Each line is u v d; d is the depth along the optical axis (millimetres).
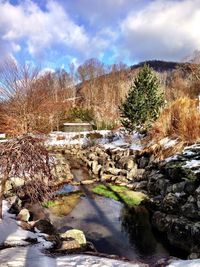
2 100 19609
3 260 6301
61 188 16172
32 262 6234
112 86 70312
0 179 8289
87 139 32594
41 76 28516
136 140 23906
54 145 30438
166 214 11102
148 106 25641
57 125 40219
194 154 14336
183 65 57031
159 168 15359
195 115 16531
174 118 18188
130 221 11750
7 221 9305
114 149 22953
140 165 18047
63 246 7539
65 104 51375
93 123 47688
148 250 9438
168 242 9953
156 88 26625
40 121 22469
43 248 7457
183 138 16234
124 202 13883
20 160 7773
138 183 16094
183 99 18531
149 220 11805
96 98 64062
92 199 14500
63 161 19906
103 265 6266
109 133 33125
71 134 36312
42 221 9984
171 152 15828
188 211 10516
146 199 13922
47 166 8250
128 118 27047
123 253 9242
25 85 22141
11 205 11906
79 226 11328
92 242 10000
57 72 78500
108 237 10391
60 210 13039
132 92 26172
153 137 19516
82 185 16969
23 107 19047
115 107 50906
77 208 13273
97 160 22906
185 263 6168
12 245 7500
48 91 32219
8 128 14352
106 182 17469
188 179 12008
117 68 87938
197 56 53094
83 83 81438
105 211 12898
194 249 8930
